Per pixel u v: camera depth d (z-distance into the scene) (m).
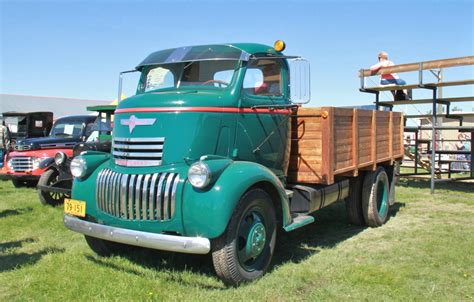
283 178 5.48
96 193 4.62
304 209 5.42
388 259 5.10
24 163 10.80
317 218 7.52
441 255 5.18
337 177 6.32
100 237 4.35
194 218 3.95
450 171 12.28
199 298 3.86
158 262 4.94
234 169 4.17
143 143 4.42
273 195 4.68
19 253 5.33
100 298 3.88
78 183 4.81
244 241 4.25
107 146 8.91
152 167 4.32
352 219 6.89
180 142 4.31
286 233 6.47
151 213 4.16
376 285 4.25
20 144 10.98
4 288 4.19
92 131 10.42
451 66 9.19
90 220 4.78
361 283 4.30
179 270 4.67
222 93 4.67
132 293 3.96
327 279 4.41
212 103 4.48
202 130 4.38
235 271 4.08
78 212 4.68
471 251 5.32
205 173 3.89
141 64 5.50
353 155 6.13
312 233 6.48
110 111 10.30
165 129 4.35
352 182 6.80
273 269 4.68
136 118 4.49
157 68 5.42
